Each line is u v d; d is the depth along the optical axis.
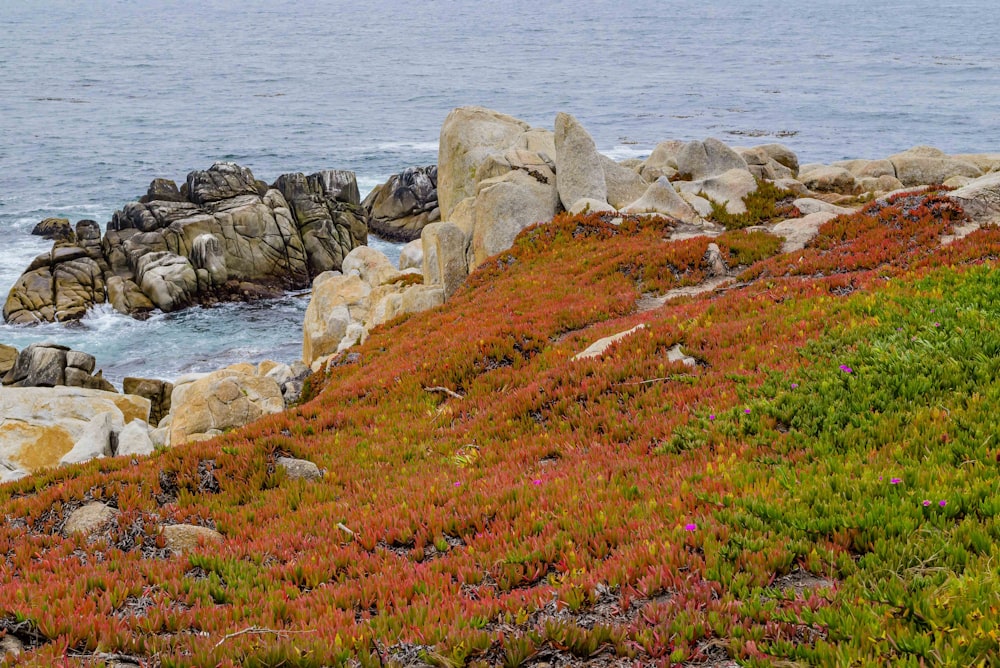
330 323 38.12
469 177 43.88
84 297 55.69
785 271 23.14
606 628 7.14
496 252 36.84
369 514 11.91
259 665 7.21
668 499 9.98
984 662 5.71
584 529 9.55
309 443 16.64
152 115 148.62
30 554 11.48
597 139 127.12
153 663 7.57
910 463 9.58
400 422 17.75
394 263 72.50
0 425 24.80
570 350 19.86
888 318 14.83
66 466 15.53
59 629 8.18
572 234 34.31
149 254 58.50
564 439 13.92
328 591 9.10
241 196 68.88
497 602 8.02
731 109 154.88
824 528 8.41
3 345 42.75
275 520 12.47
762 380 13.72
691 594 7.48
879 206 27.91
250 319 57.16
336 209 71.81
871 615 6.57
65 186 93.56
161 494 14.00
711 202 37.22
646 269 27.33
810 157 110.56
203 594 9.45
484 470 13.22
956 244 20.16
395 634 7.67
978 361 11.98
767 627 6.79
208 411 24.11
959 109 144.38
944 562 7.29
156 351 50.72
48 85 185.12
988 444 9.73
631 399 14.77
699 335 17.16
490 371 19.72
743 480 10.05
